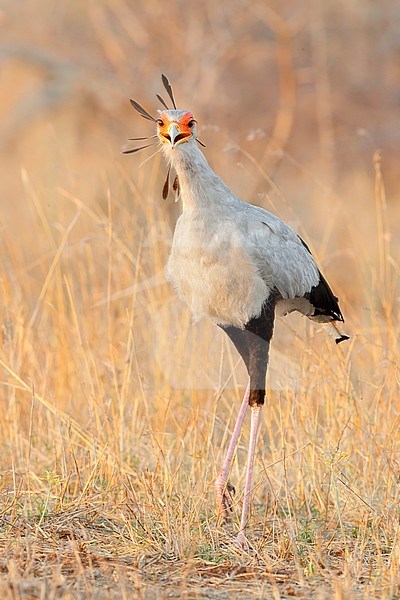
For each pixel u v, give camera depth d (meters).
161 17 26.17
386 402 12.31
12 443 12.20
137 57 26.41
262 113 27.31
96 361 13.59
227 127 25.64
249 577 9.26
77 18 27.45
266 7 26.38
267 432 13.16
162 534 10.09
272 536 10.28
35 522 10.37
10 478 11.55
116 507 10.73
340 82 28.70
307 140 27.69
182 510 10.32
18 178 25.06
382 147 27.88
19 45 26.97
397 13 28.70
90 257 15.07
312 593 8.81
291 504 11.05
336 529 10.48
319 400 12.47
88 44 27.27
